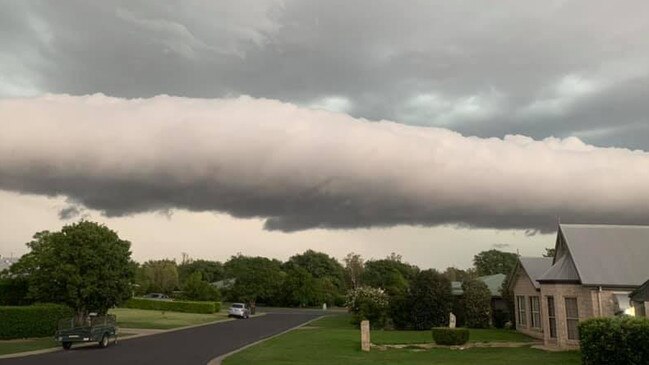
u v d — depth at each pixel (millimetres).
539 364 21062
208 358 22703
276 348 27094
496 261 114188
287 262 121125
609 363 17891
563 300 28016
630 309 25359
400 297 42344
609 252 29266
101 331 27141
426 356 23906
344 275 122438
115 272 36750
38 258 36188
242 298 95625
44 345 27766
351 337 33312
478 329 40750
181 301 75188
